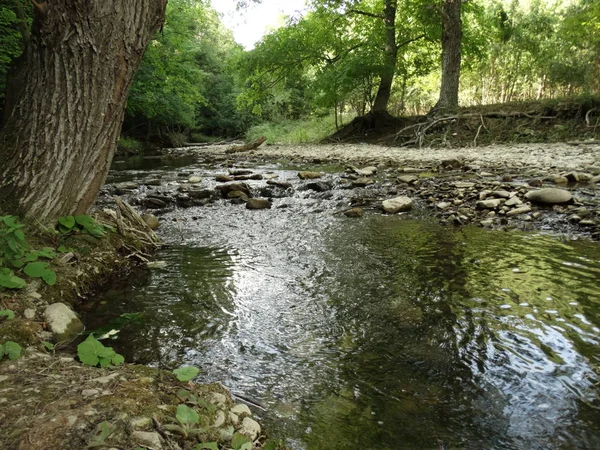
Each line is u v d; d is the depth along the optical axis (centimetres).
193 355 214
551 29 1956
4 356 186
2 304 233
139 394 153
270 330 241
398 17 2116
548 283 289
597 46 1700
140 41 330
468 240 403
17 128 312
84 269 303
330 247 400
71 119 315
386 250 383
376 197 638
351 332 237
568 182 649
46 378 165
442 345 219
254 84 2308
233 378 194
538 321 238
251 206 597
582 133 1299
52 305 241
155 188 763
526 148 1191
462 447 149
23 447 120
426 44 2175
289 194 691
